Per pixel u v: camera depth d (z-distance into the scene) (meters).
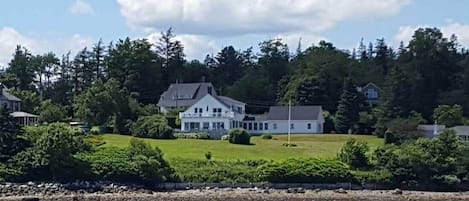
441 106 149.12
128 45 181.38
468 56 187.38
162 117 136.62
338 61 183.00
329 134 140.38
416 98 157.12
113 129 130.00
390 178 90.50
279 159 97.56
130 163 89.50
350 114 147.75
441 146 92.00
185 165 94.06
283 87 184.75
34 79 196.88
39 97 159.50
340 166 91.06
